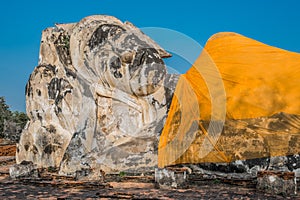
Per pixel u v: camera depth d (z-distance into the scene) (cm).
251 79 1334
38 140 1659
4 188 1213
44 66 1727
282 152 1248
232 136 1308
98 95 1522
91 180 1316
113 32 1540
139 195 1089
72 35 1633
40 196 1095
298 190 1135
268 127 1270
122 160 1445
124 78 1491
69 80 1638
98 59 1526
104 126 1500
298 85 1290
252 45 1472
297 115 1252
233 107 1316
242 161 1284
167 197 1061
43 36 1808
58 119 1656
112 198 1062
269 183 1104
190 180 1277
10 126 3238
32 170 1396
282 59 1384
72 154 1462
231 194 1102
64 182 1248
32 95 1739
